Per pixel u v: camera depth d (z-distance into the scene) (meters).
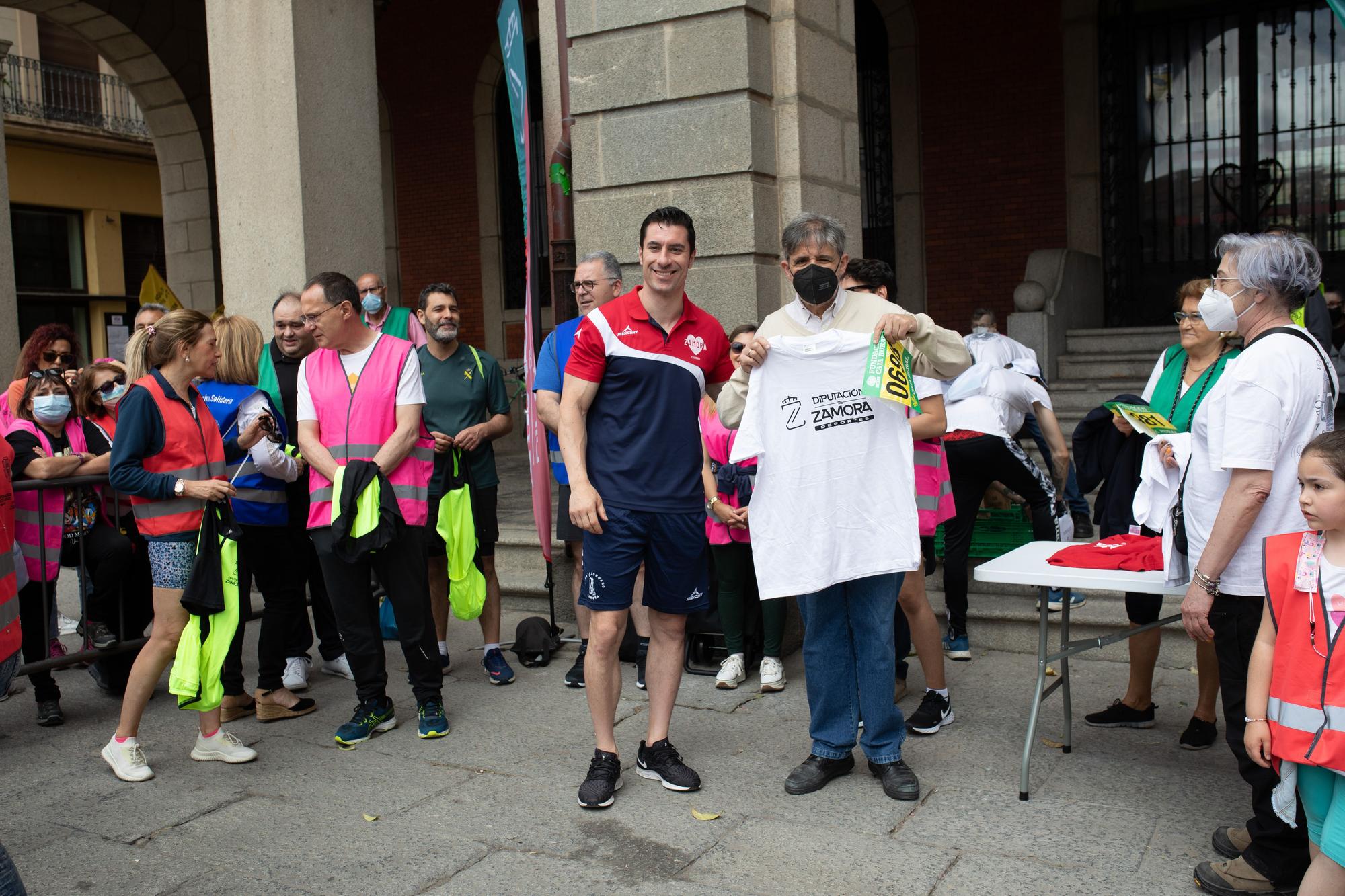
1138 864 3.19
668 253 3.64
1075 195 11.05
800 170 5.62
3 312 7.97
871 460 3.64
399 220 14.73
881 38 11.92
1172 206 10.97
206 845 3.53
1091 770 3.90
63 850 3.52
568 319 6.11
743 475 4.93
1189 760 3.97
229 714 4.83
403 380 4.39
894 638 4.05
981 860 3.25
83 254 20.84
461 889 3.18
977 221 11.50
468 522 5.04
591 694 3.80
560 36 5.97
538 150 13.72
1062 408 8.88
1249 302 3.08
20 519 4.86
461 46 14.01
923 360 3.84
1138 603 4.20
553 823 3.62
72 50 20.88
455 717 4.75
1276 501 2.99
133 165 21.42
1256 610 3.02
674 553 3.76
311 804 3.85
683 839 3.46
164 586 4.12
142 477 4.04
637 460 3.71
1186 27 10.80
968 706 4.64
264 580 4.77
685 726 4.54
